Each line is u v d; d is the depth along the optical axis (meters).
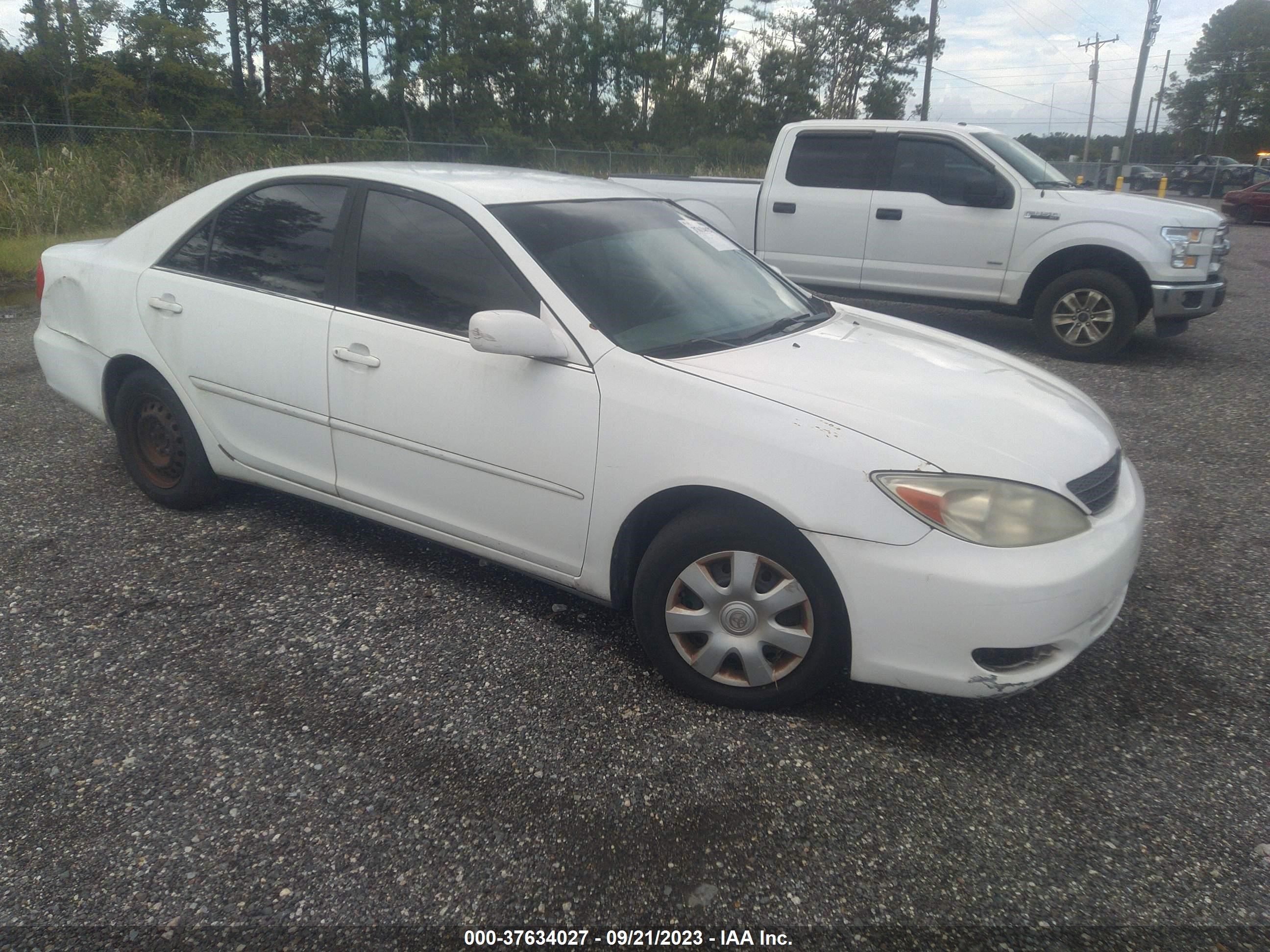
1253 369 7.75
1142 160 84.31
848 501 2.61
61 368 4.47
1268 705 3.04
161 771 2.56
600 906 2.15
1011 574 2.53
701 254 3.80
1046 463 2.73
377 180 3.56
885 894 2.21
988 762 2.71
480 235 3.28
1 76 29.44
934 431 2.71
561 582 3.22
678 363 2.95
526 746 2.71
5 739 2.68
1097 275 7.80
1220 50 88.81
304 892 2.17
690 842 2.36
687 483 2.79
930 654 2.61
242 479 4.05
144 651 3.16
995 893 2.22
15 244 12.09
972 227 8.18
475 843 2.33
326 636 3.29
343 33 42.12
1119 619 3.60
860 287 8.80
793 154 8.92
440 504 3.40
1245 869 2.31
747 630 2.83
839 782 2.60
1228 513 4.69
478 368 3.18
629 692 3.00
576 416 2.99
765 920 2.13
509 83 46.31
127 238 4.27
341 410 3.53
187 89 33.56
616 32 50.66
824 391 2.85
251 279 3.80
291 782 2.53
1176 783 2.64
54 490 4.55
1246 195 27.02
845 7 61.22
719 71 56.31
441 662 3.14
